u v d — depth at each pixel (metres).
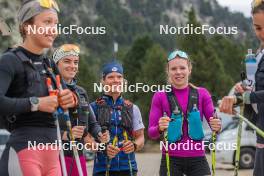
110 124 8.59
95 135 8.33
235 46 67.81
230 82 51.16
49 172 5.38
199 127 7.79
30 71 5.39
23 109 5.14
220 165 26.31
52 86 5.57
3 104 5.11
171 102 7.88
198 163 7.82
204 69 50.16
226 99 6.14
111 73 8.70
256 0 6.27
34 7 5.50
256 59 6.41
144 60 64.06
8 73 5.25
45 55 5.71
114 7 163.25
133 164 8.67
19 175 5.23
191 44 49.66
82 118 7.87
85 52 105.50
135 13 197.75
